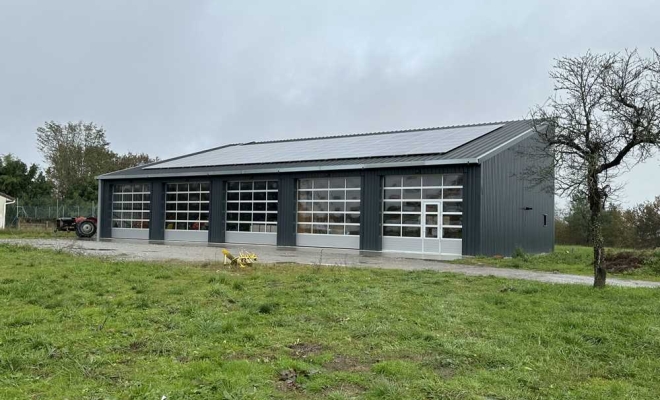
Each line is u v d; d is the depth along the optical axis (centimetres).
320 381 498
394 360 569
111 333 655
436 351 612
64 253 1683
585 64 1534
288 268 1343
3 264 1331
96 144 6681
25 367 522
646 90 1066
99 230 3316
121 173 3309
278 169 2550
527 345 647
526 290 1027
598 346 659
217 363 543
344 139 3184
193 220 2983
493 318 781
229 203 2828
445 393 482
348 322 732
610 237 3269
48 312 770
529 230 2359
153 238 3114
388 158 2262
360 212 2289
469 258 1850
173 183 3072
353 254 2048
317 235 2486
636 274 1471
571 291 1029
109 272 1190
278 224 2584
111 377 502
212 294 913
